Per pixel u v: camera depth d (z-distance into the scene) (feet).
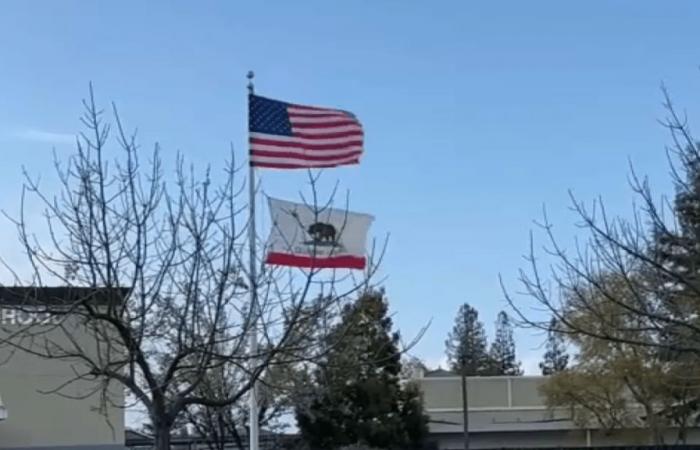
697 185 43.34
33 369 94.43
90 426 95.35
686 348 42.14
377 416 130.62
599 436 165.27
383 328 108.58
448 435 177.47
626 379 138.62
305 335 43.65
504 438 177.58
